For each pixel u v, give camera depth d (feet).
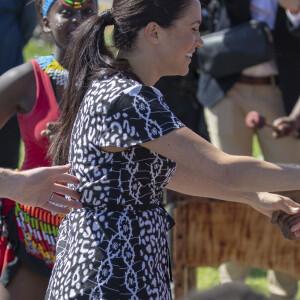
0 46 44.68
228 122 46.88
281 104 46.01
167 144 20.45
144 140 20.39
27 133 29.04
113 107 20.72
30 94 28.86
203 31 47.01
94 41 22.49
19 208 28.32
